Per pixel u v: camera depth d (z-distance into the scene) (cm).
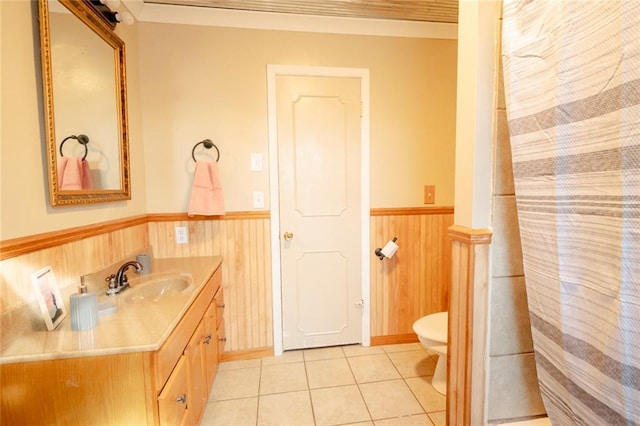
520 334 110
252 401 187
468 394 110
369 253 246
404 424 169
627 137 63
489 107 104
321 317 244
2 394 93
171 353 113
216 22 214
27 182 111
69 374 96
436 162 249
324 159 234
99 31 156
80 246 139
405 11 216
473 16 103
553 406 92
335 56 229
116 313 119
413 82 241
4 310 99
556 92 77
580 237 75
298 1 202
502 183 106
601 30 67
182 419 122
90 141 150
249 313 233
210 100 218
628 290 66
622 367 69
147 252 210
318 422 170
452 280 116
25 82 111
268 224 231
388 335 253
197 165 209
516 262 108
